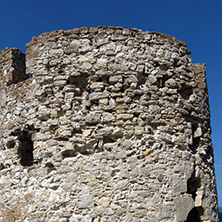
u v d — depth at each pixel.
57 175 7.89
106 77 8.26
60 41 8.59
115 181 7.65
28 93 8.73
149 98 8.30
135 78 8.27
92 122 8.01
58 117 8.21
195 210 9.41
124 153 7.82
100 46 8.40
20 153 8.77
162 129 8.20
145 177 7.75
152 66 8.52
